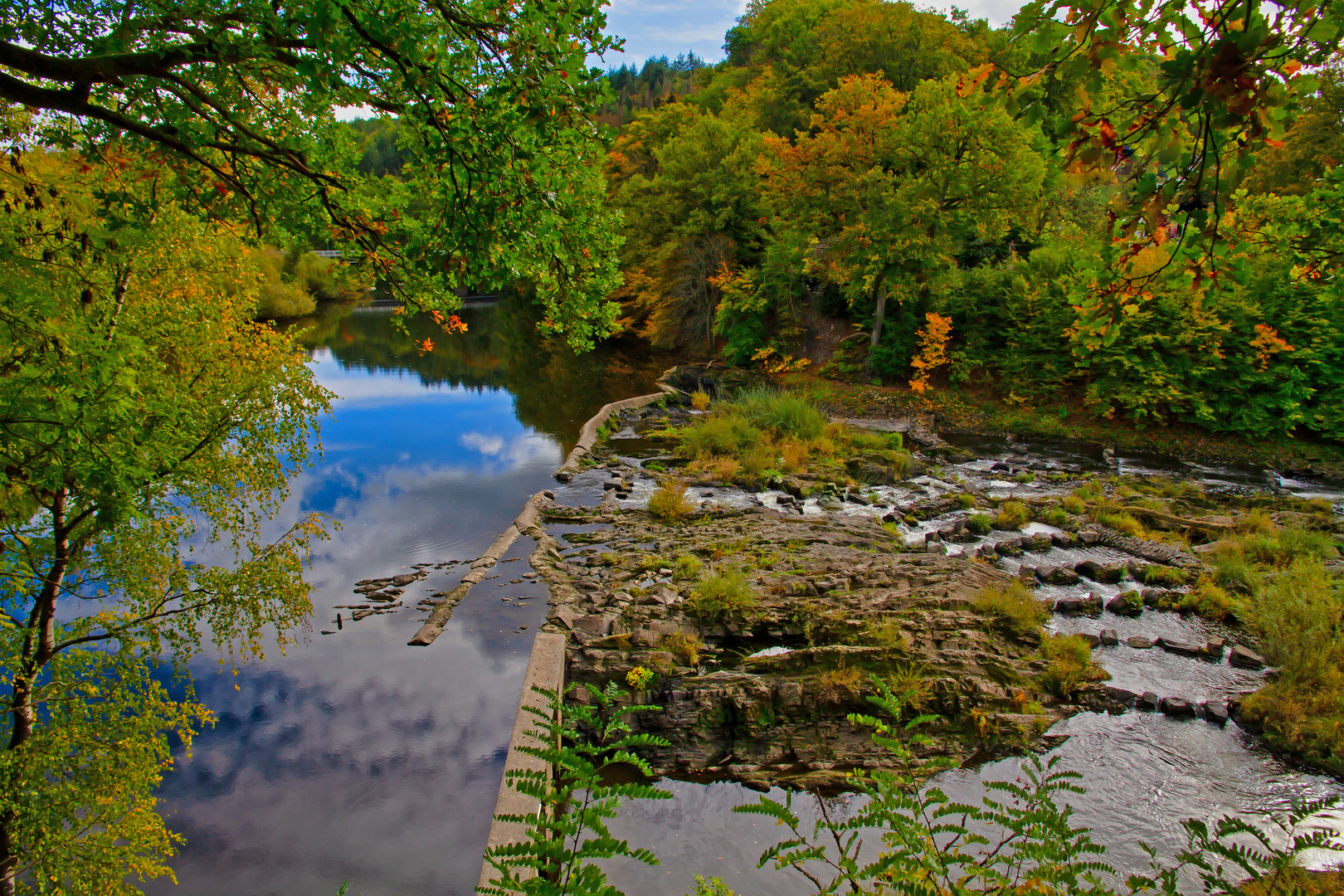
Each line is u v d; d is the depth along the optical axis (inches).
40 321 181.2
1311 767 320.8
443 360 1686.8
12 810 226.1
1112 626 450.6
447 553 553.0
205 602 289.3
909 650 388.2
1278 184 1074.7
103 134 188.7
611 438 967.6
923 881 137.9
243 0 171.2
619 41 190.5
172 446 275.9
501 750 324.5
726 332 1440.7
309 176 202.8
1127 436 1003.9
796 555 548.1
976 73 110.7
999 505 694.5
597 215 241.1
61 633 264.4
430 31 177.2
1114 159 105.0
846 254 1203.9
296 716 349.1
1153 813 292.7
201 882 256.7
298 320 2413.9
